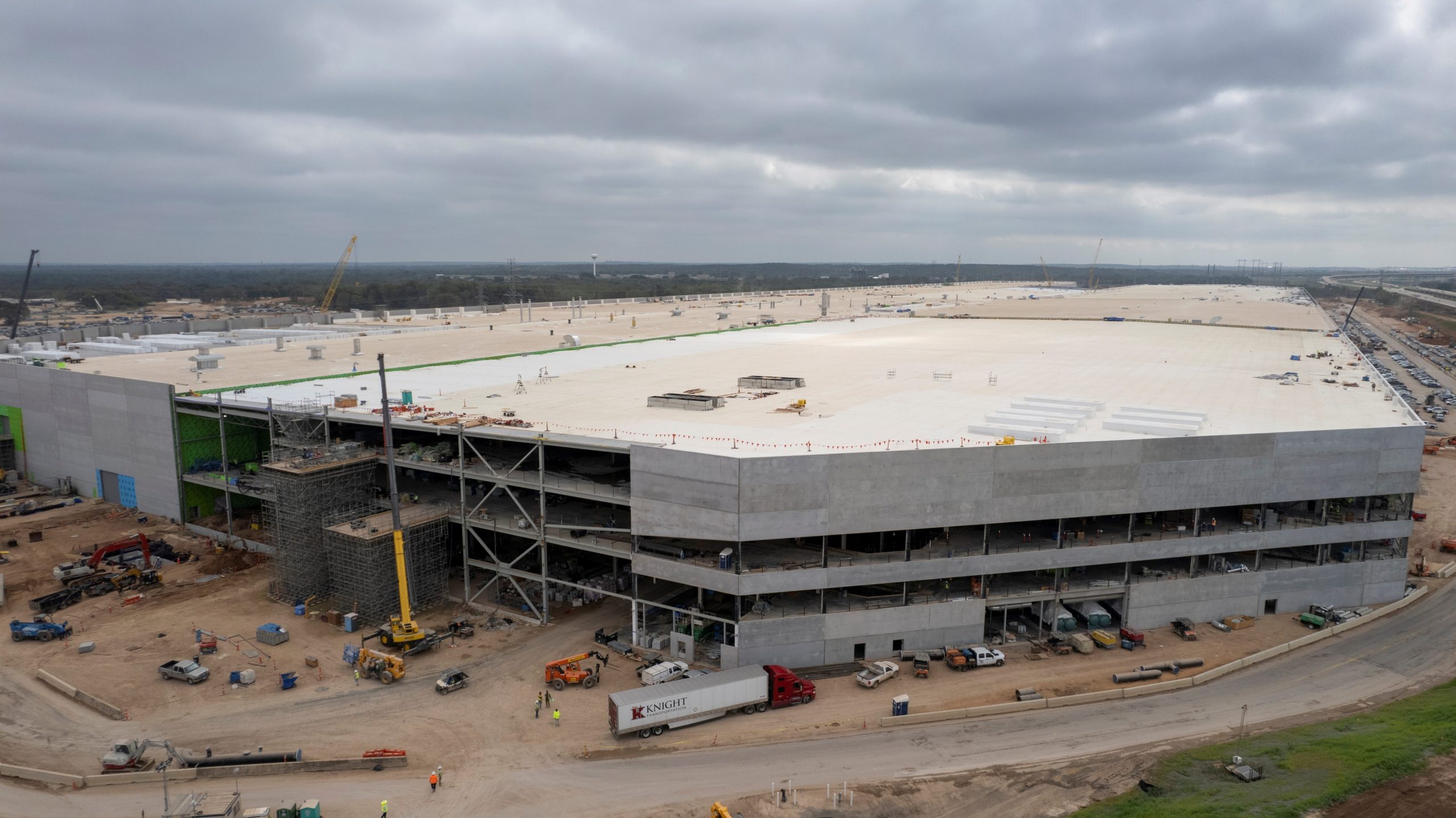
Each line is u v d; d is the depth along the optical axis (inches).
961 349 5585.6
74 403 4109.3
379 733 2124.8
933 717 2197.3
